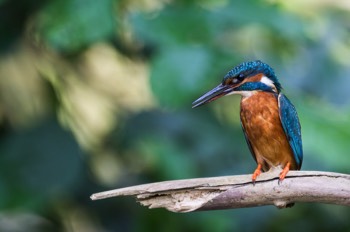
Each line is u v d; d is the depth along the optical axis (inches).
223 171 441.1
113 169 475.5
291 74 478.0
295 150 409.7
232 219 445.7
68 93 495.2
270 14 429.7
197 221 442.9
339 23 506.6
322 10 523.2
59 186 440.8
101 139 478.6
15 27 469.7
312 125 412.5
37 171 441.1
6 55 470.6
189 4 425.4
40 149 445.1
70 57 494.3
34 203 436.1
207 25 417.1
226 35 466.0
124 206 478.9
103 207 476.4
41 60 487.5
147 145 439.8
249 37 479.8
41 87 486.9
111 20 414.6
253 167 445.4
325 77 482.6
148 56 490.9
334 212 506.0
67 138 448.8
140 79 510.9
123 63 508.1
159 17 419.2
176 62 404.2
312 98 474.6
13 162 442.3
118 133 471.2
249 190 332.2
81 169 446.9
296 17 437.7
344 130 411.8
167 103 399.5
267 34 477.1
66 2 414.0
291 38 438.6
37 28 459.8
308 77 481.1
